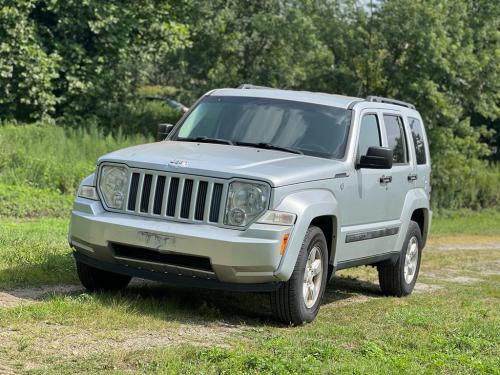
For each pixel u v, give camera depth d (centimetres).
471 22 2958
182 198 771
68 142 2191
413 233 1077
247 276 755
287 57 2920
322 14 2908
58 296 788
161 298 868
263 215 757
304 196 791
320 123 900
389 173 983
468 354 723
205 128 910
